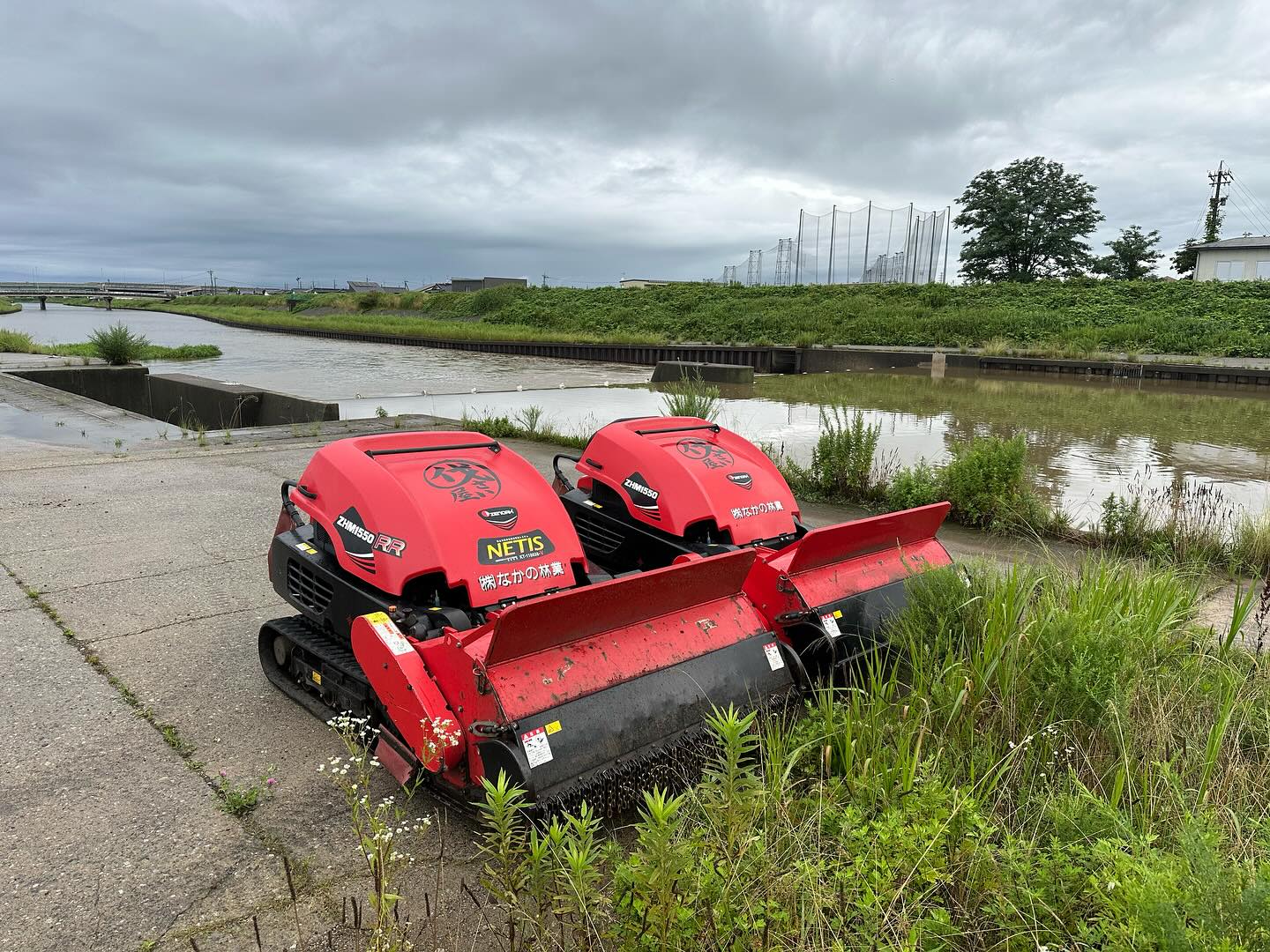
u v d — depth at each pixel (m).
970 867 2.48
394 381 24.77
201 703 3.89
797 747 3.24
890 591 4.32
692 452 4.98
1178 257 57.00
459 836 3.02
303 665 3.93
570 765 2.86
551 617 2.87
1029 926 2.31
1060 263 56.66
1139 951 1.97
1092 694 3.38
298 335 51.91
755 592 4.12
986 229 57.91
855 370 29.86
